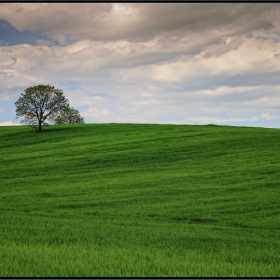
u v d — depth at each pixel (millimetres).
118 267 10227
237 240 14828
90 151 48594
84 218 20297
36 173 37594
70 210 22656
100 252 11883
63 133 67250
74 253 11633
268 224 18984
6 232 14883
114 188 29359
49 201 25406
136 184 30359
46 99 70688
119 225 17812
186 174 33531
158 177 32844
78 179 33812
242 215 21094
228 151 43969
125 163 41000
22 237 14203
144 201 24969
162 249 12914
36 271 9555
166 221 19875
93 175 35500
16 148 55594
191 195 26234
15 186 31375
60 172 37906
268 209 22297
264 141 49219
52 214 21156
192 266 10516
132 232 15883
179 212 21812
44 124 71188
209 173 33438
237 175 32062
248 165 36219
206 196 25906
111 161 42281
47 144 57125
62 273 9500
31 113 70188
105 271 9758
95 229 16359
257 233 16734
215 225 19016
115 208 23141
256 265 10953
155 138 55906
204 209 22469
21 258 10672
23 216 19703
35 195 27547
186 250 12719
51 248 12203
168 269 10195
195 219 20438
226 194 26219
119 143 53188
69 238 14344
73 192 28312
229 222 19703
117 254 11641
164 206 23469
